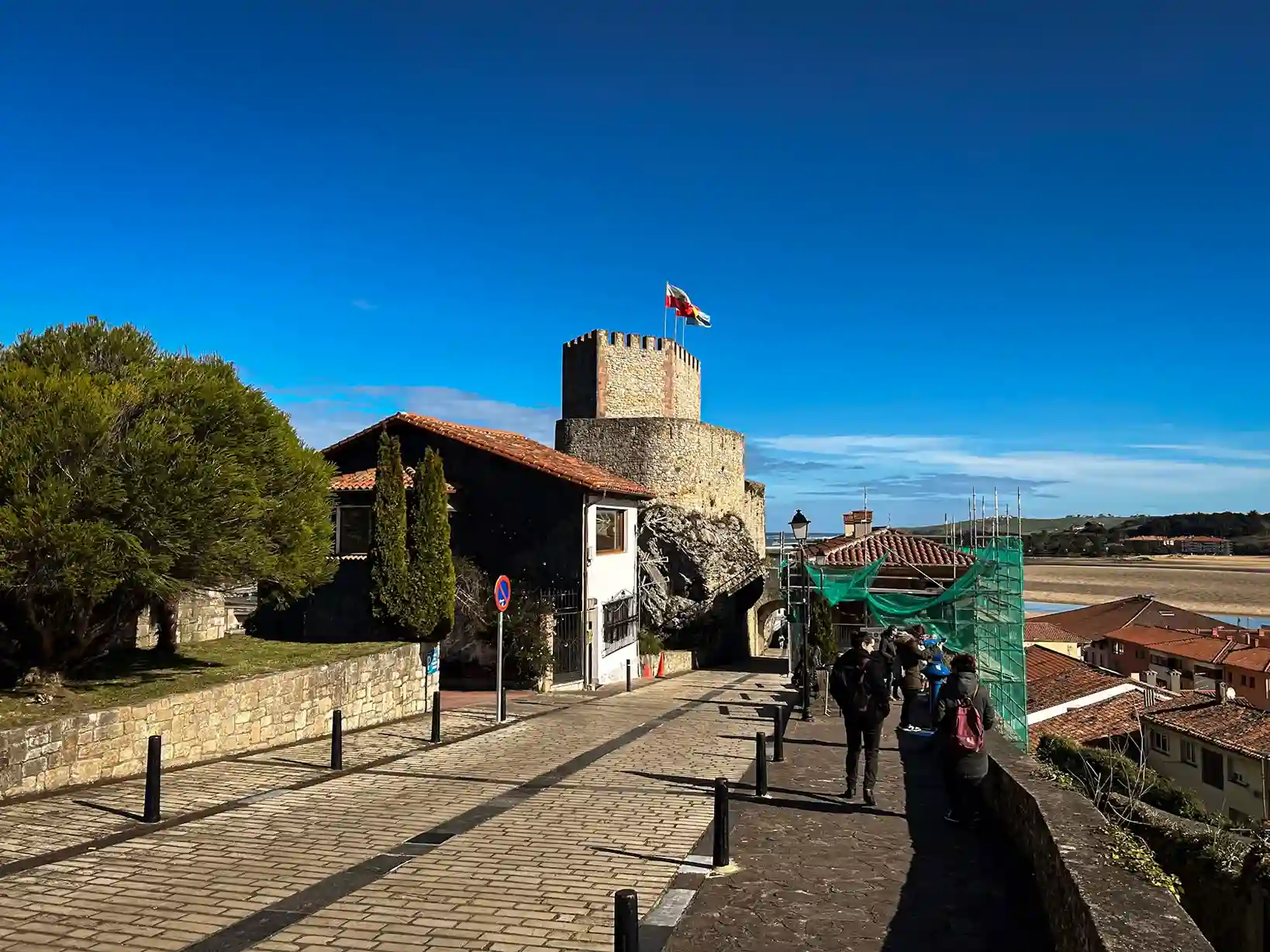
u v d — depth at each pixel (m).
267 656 17.00
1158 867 5.08
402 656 18.28
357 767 12.08
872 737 9.71
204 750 12.42
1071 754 20.77
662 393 53.62
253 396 14.53
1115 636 72.06
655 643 34.97
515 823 8.83
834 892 6.68
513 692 23.39
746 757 12.91
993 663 21.12
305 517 15.21
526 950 5.53
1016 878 7.00
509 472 27.31
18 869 7.00
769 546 60.59
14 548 10.28
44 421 10.80
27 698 11.47
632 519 32.22
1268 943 8.09
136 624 17.69
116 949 5.43
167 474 11.53
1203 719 29.23
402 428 28.17
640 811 9.37
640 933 5.85
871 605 25.50
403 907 6.27
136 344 13.61
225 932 5.75
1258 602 101.25
